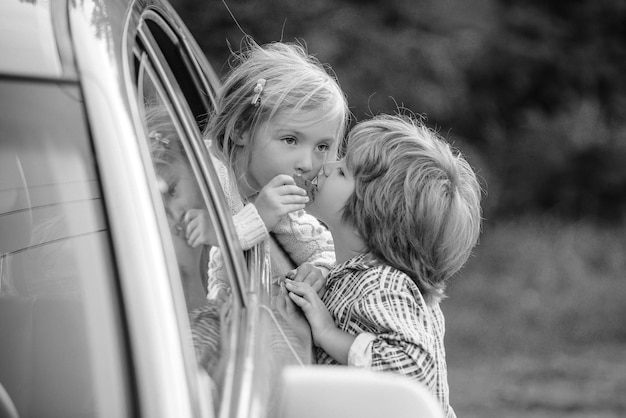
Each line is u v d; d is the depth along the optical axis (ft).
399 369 12.35
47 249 7.57
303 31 62.44
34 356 7.61
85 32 7.58
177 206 8.38
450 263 13.67
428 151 13.42
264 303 10.47
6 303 7.84
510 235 66.74
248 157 14.42
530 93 78.18
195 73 14.87
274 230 14.28
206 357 7.43
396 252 13.26
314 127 14.17
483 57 75.05
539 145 74.08
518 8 77.92
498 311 55.88
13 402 7.61
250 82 14.15
